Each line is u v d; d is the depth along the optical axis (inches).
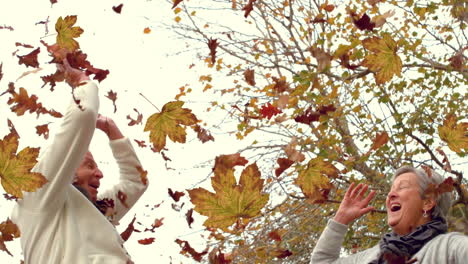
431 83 318.3
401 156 306.0
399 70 107.6
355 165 312.2
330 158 290.4
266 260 260.8
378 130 304.2
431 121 312.2
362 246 307.0
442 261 116.1
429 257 118.2
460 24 314.2
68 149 116.6
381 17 111.0
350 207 138.3
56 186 116.7
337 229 136.5
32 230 118.4
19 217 121.0
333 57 124.1
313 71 279.6
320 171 104.8
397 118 307.9
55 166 116.3
